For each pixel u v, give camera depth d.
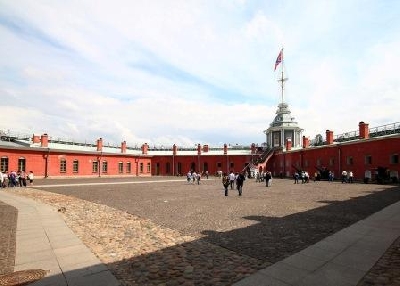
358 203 16.03
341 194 21.25
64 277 5.98
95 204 16.89
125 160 61.09
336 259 6.69
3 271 6.34
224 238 8.91
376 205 15.08
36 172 44.62
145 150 66.75
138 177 57.50
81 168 51.66
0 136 44.69
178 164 67.06
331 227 10.10
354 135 42.41
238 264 6.62
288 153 55.94
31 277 5.98
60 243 8.56
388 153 33.53
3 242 8.66
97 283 5.67
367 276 5.70
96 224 11.26
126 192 24.52
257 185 33.62
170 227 10.61
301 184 34.41
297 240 8.48
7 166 40.88
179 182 39.91
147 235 9.48
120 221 11.82
